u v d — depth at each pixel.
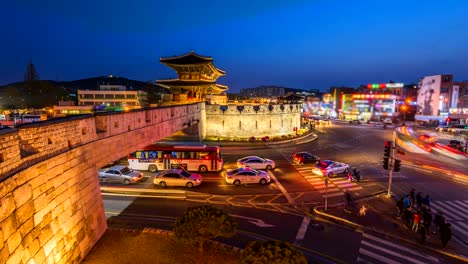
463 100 84.31
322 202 23.97
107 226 18.38
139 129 22.41
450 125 80.12
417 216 18.75
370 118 99.19
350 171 33.28
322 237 18.06
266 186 28.00
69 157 14.48
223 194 25.64
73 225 14.49
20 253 10.82
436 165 38.09
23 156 11.47
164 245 16.19
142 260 14.74
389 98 94.88
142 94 96.88
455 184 29.61
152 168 33.03
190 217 14.21
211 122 57.84
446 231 16.84
